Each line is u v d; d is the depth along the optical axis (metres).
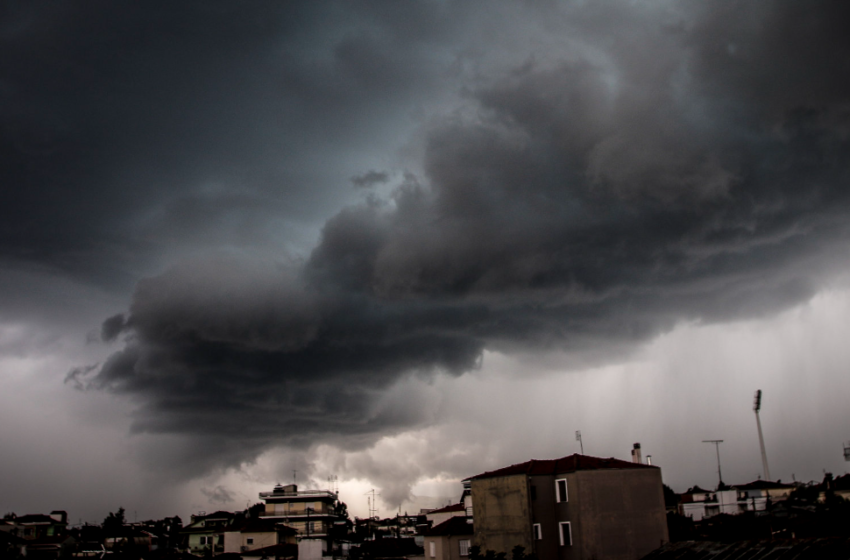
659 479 65.44
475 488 68.81
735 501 104.31
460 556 78.19
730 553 52.06
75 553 122.69
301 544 102.62
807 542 47.78
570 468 66.06
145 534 139.62
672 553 58.19
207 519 157.62
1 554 106.75
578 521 64.00
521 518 65.06
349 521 158.88
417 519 160.75
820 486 108.31
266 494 145.75
